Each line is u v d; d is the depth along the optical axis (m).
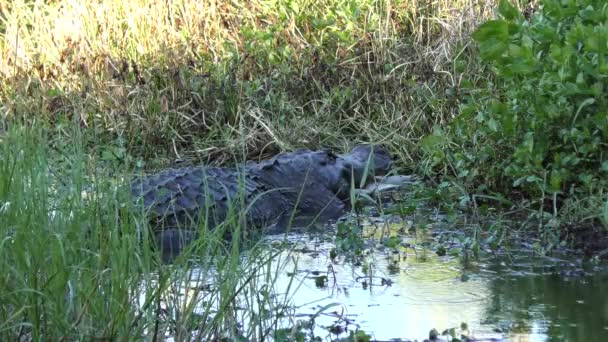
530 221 12.23
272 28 18.33
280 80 17.03
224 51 18.27
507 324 8.62
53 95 16.84
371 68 17.23
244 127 16.27
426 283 10.00
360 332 8.27
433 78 16.61
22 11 20.53
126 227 8.42
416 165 15.10
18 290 7.41
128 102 16.73
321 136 16.22
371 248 11.49
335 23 18.59
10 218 8.33
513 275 10.20
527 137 12.27
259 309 8.35
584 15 12.50
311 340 8.33
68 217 8.62
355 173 14.68
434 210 13.27
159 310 8.12
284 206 13.84
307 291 9.83
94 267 8.21
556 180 11.86
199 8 19.47
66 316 7.62
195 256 9.66
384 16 18.69
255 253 9.53
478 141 13.88
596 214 11.40
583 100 12.20
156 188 12.82
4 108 16.42
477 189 13.10
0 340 7.71
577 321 8.66
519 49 12.32
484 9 17.34
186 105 16.62
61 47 18.83
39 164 9.59
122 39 19.27
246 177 13.78
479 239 11.70
